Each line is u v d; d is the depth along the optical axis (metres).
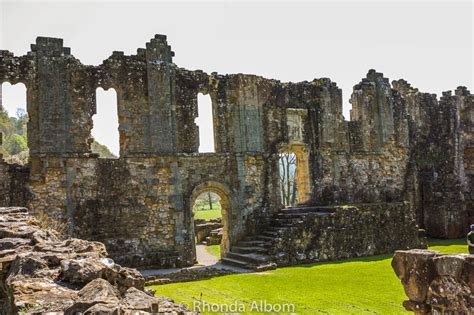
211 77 26.61
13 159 29.39
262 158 27.41
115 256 22.78
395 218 27.30
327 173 29.73
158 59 24.88
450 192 34.72
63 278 7.21
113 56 24.03
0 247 9.66
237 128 26.84
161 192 24.23
